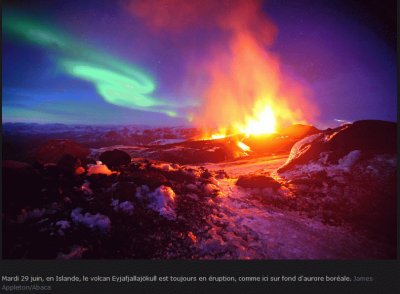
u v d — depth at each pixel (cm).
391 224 629
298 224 647
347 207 729
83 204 579
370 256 518
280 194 846
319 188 863
